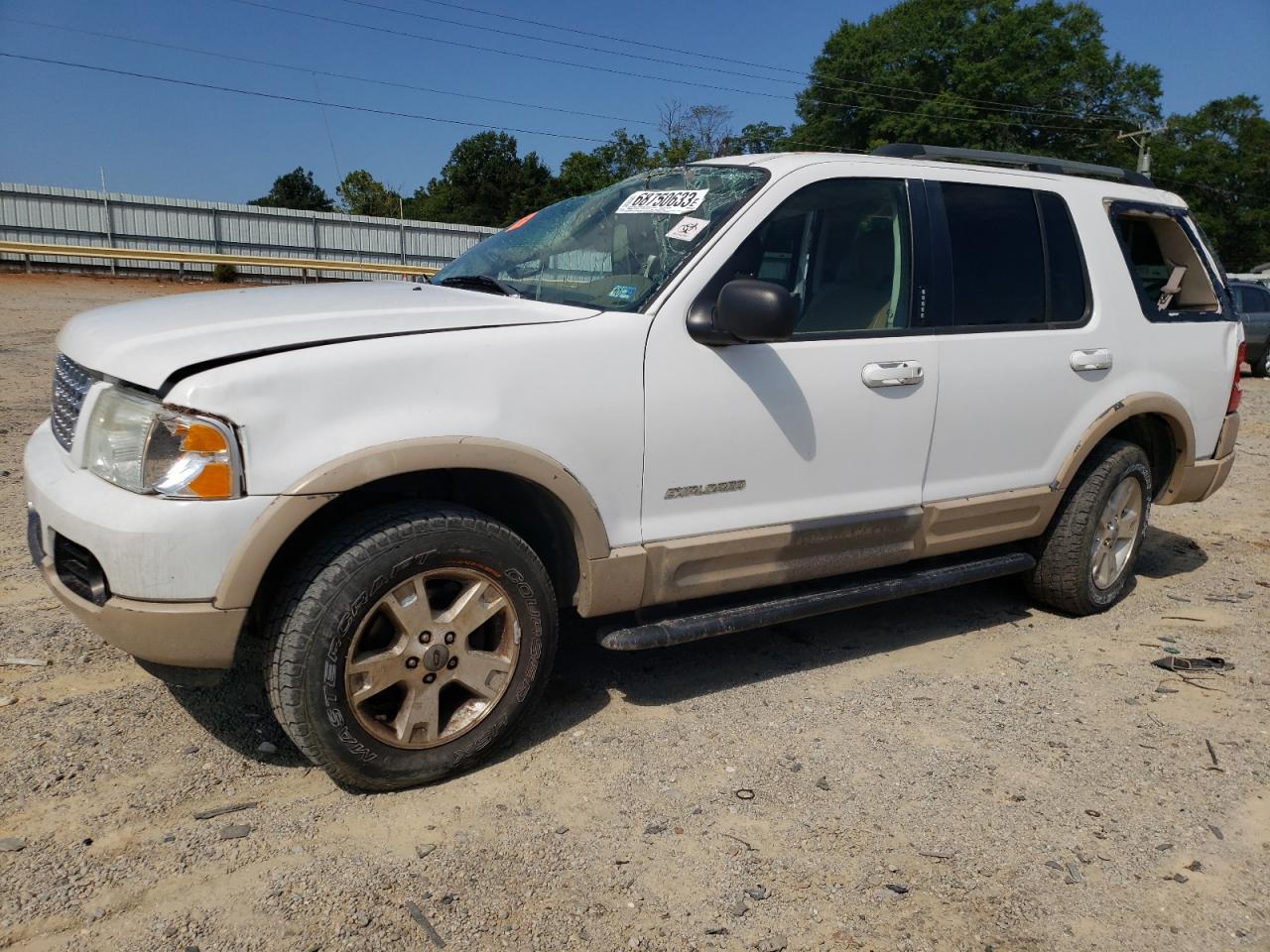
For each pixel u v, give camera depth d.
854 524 3.62
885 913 2.45
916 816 2.88
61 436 3.00
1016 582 5.20
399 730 2.80
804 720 3.47
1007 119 47.53
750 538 3.36
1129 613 4.80
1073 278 4.32
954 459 3.91
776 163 3.57
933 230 3.83
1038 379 4.11
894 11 49.16
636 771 3.07
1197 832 2.87
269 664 2.67
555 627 3.07
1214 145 56.53
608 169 52.28
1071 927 2.43
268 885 2.44
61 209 28.64
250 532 2.52
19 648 3.66
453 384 2.76
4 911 2.28
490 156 54.47
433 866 2.54
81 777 2.85
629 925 2.36
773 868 2.61
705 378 3.21
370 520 2.71
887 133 47.75
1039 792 3.05
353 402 2.63
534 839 2.68
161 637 2.52
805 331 3.48
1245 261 59.66
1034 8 47.88
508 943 2.28
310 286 3.67
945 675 3.93
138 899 2.35
